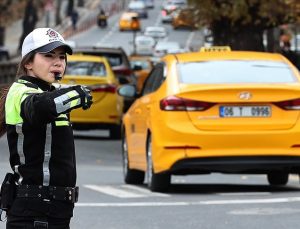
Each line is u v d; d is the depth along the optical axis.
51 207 8.55
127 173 23.08
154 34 137.50
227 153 19.11
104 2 187.38
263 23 42.72
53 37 8.67
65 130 8.64
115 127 39.94
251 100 19.23
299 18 41.84
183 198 19.05
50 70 8.69
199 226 15.24
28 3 120.00
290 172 20.50
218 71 20.08
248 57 20.75
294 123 19.38
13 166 8.68
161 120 19.52
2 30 123.94
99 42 137.88
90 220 16.02
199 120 19.20
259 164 19.25
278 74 20.12
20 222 8.55
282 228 14.98
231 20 43.00
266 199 18.53
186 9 43.78
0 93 8.88
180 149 19.19
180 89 19.41
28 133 8.52
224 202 18.19
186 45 121.62
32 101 8.26
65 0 190.00
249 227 15.06
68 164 8.65
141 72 58.28
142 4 164.38
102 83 38.78
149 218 16.20
